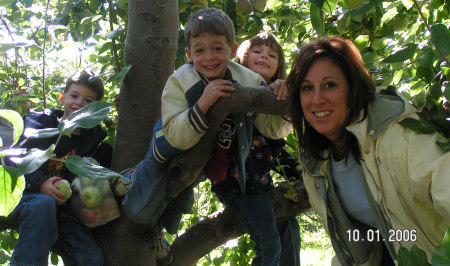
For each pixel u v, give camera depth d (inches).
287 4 128.1
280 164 105.6
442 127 60.3
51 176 88.0
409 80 90.3
